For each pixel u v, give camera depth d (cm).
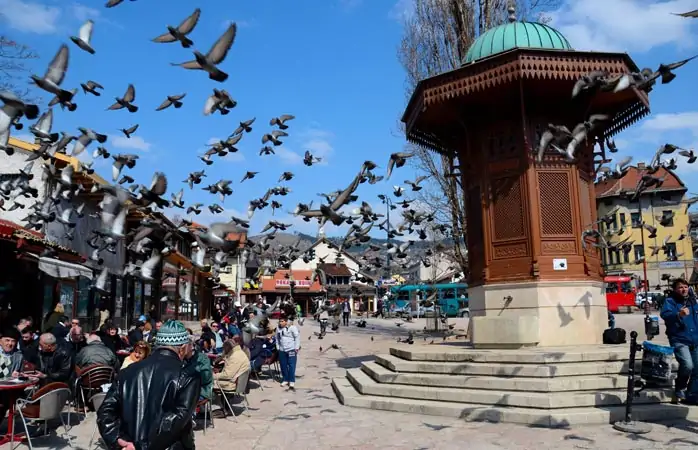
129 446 375
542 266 1264
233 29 737
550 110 1339
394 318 5272
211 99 858
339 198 1001
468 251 1464
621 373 970
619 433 775
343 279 4712
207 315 4834
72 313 1964
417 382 1062
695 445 707
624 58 1243
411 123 1452
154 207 1023
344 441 800
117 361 1084
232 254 943
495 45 1368
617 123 1497
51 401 765
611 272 4741
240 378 1005
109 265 2397
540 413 845
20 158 1897
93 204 2206
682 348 849
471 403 945
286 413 1034
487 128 1387
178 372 400
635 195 1152
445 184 2467
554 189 1312
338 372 1639
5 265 1574
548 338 1229
